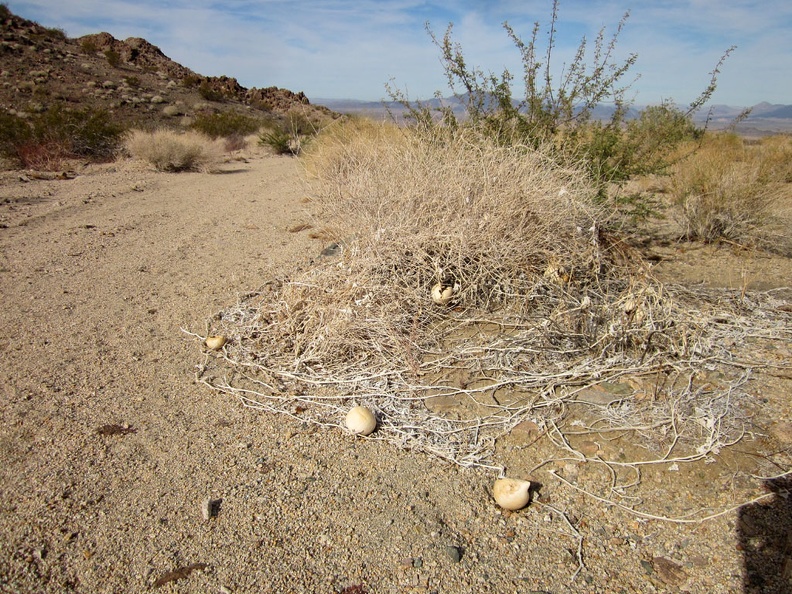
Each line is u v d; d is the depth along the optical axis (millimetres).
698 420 2752
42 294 4660
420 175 4656
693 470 2469
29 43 32656
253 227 7188
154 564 2039
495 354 3395
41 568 2010
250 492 2400
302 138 19312
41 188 10219
